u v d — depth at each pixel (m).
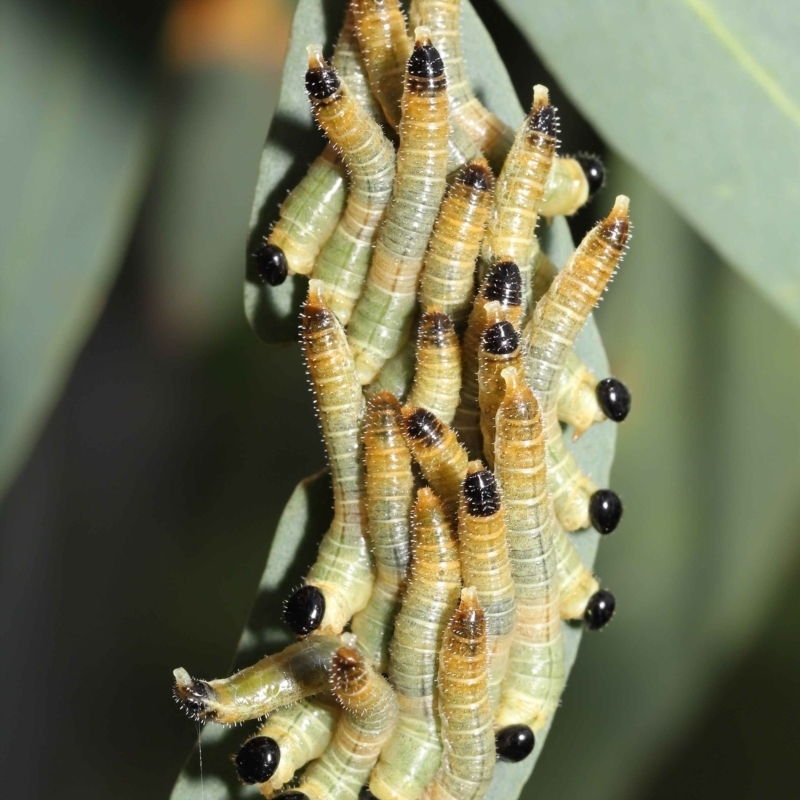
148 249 0.33
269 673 0.25
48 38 0.27
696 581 0.29
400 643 0.25
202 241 0.34
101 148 0.27
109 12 0.27
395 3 0.26
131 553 0.37
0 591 0.33
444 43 0.26
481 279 0.26
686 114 0.26
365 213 0.26
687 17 0.26
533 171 0.25
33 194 0.27
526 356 0.26
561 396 0.26
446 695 0.25
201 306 0.35
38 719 0.34
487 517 0.25
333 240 0.26
